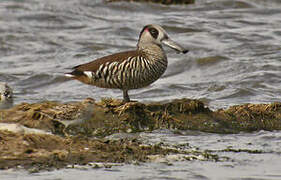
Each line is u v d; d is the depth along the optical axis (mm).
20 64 23625
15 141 12430
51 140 12648
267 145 13523
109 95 19484
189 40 26531
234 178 11383
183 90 20125
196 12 32531
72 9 32375
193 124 14664
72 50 25453
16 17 30141
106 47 25891
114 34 27859
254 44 25719
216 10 33094
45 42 26484
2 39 26562
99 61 15570
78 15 31141
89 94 19594
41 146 12430
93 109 14477
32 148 12219
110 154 12312
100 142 12867
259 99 18734
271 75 21266
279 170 11852
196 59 23375
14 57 24594
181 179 11211
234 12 32219
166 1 34031
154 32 15586
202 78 21734
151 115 14641
